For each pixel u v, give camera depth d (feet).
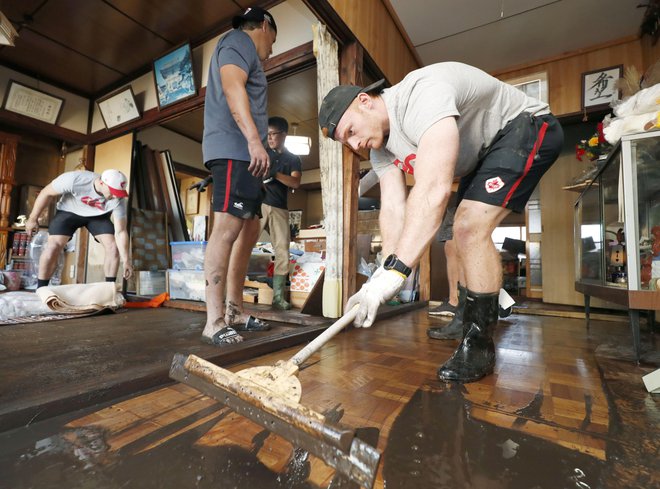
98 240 8.83
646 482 1.79
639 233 4.59
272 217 7.86
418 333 5.90
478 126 3.46
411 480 1.79
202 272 8.71
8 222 11.91
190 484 1.74
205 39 10.17
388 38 9.53
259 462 1.95
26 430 2.28
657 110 4.64
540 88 11.70
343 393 3.04
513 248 16.01
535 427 2.42
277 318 6.61
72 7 9.17
